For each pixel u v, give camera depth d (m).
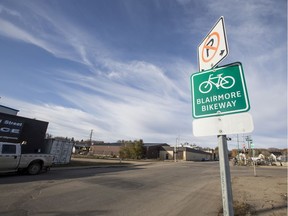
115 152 67.50
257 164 44.00
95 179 12.26
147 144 69.94
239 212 6.12
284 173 21.42
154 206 6.91
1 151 11.96
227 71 2.12
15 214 5.66
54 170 16.34
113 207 6.66
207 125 2.10
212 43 2.43
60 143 21.80
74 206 6.60
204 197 8.48
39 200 7.09
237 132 1.90
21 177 11.88
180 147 69.38
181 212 6.27
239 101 1.96
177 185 11.50
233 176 17.45
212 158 100.62
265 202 7.46
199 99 2.24
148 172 18.41
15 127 18.53
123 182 11.71
